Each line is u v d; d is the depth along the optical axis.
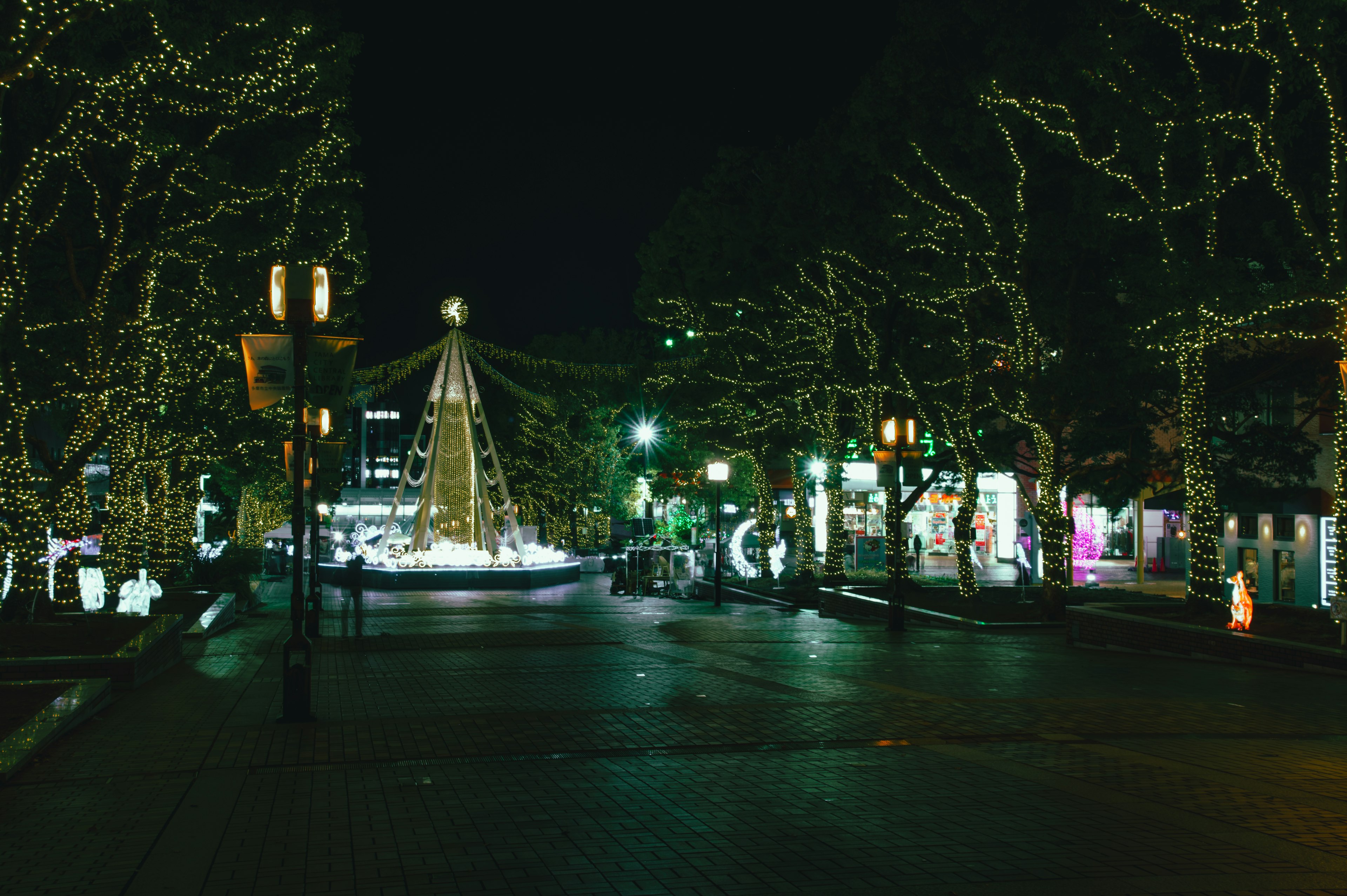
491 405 68.12
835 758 9.21
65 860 6.20
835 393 31.64
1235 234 20.33
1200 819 7.25
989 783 8.32
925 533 58.59
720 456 41.28
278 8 19.45
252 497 50.00
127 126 16.77
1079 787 8.17
